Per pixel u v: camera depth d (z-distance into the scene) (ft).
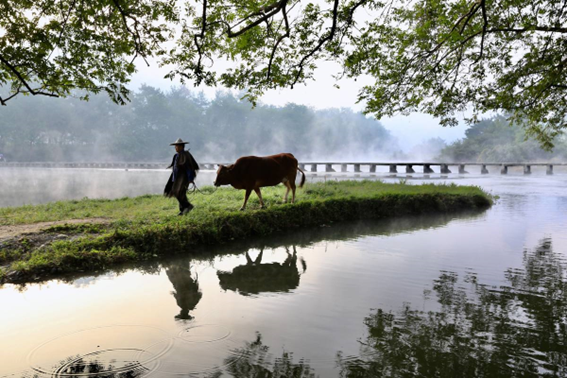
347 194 41.83
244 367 10.23
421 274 18.57
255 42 26.27
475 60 32.89
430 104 35.45
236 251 23.79
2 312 14.11
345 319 13.30
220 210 30.37
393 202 39.09
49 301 15.25
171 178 29.45
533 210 41.68
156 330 12.50
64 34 22.57
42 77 21.93
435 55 33.37
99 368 10.21
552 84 31.91
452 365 10.34
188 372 10.01
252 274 18.93
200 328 12.62
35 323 13.10
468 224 33.22
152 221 26.76
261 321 13.17
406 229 31.01
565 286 16.78
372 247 24.56
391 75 33.50
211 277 18.48
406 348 11.23
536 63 31.78
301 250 23.90
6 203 47.57
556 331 12.37
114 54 24.39
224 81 26.68
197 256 22.63
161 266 20.59
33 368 10.25
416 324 12.86
